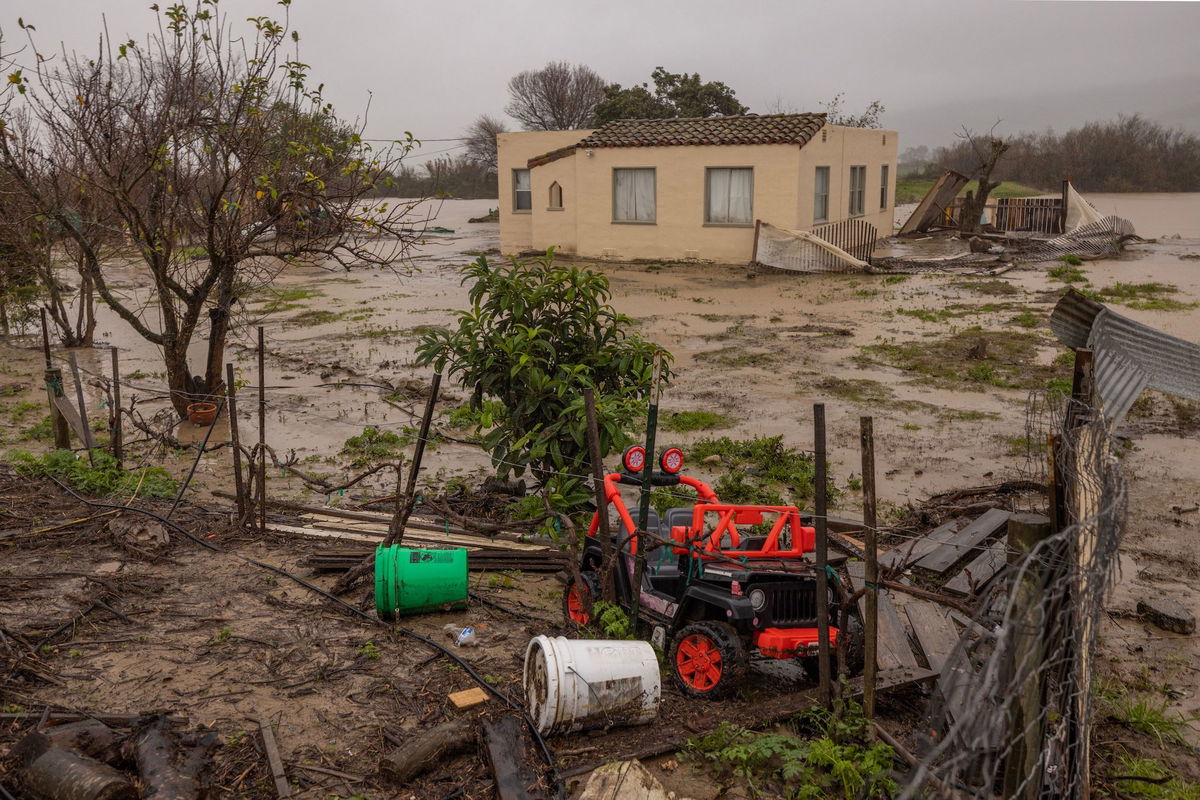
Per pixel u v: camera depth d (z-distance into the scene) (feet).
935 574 26.63
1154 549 29.45
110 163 43.04
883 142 123.24
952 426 42.98
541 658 18.21
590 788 16.08
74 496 32.40
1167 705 20.70
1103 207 180.65
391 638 22.25
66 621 22.06
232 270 46.14
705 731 18.52
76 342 67.36
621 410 30.50
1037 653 12.55
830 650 20.53
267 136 43.91
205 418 45.16
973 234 122.11
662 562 23.00
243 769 16.44
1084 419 14.47
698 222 101.35
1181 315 66.69
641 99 192.34
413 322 72.43
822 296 80.79
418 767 16.42
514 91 242.37
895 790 15.71
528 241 119.14
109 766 15.52
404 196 152.76
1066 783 13.20
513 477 34.86
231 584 25.43
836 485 35.45
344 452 40.42
